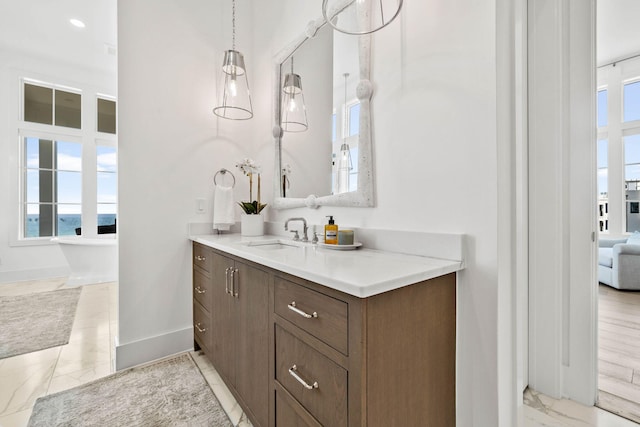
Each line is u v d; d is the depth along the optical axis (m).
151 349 1.97
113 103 4.63
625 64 4.22
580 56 1.51
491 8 1.07
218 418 1.44
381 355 0.85
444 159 1.21
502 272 1.09
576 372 1.54
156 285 2.01
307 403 0.99
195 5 2.17
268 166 2.31
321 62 1.79
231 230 2.32
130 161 1.92
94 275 3.89
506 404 1.13
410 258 1.21
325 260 1.15
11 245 3.94
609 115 4.38
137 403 1.53
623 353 1.99
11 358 1.98
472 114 1.12
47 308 2.92
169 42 2.06
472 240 1.12
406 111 1.34
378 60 1.45
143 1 1.96
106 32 3.51
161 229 2.03
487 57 1.08
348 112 1.60
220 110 2.27
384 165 1.44
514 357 1.16
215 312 1.72
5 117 3.89
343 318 0.85
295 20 2.03
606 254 3.74
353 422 0.82
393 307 0.89
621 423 1.38
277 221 2.24
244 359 1.39
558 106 1.52
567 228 1.57
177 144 2.09
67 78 4.23
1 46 3.78
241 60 2.12
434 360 1.04
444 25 1.20
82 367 1.87
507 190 1.12
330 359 0.90
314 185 1.85
